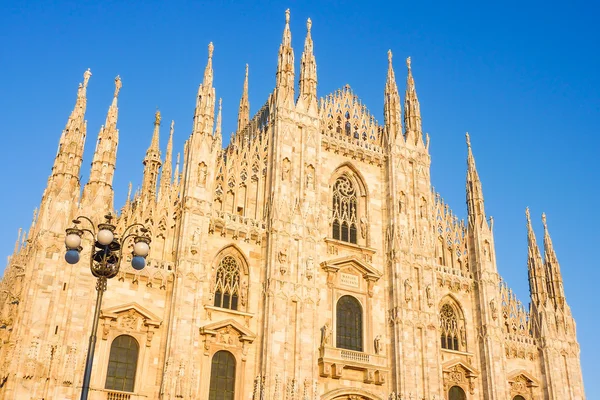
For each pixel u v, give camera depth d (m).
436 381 60.75
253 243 57.53
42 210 52.94
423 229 67.06
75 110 53.56
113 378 48.06
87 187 51.88
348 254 62.84
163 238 54.12
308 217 60.12
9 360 44.97
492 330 66.00
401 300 61.78
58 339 45.81
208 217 54.84
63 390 45.03
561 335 70.06
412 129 71.56
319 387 56.22
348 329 60.19
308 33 69.12
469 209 72.44
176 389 48.22
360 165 67.62
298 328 55.12
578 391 68.38
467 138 75.88
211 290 54.28
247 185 60.00
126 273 50.72
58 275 47.16
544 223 75.88
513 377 66.38
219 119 60.16
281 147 61.56
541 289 71.81
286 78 65.19
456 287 67.62
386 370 59.22
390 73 73.12
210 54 61.47
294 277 56.97
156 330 50.56
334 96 69.81
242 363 53.12
